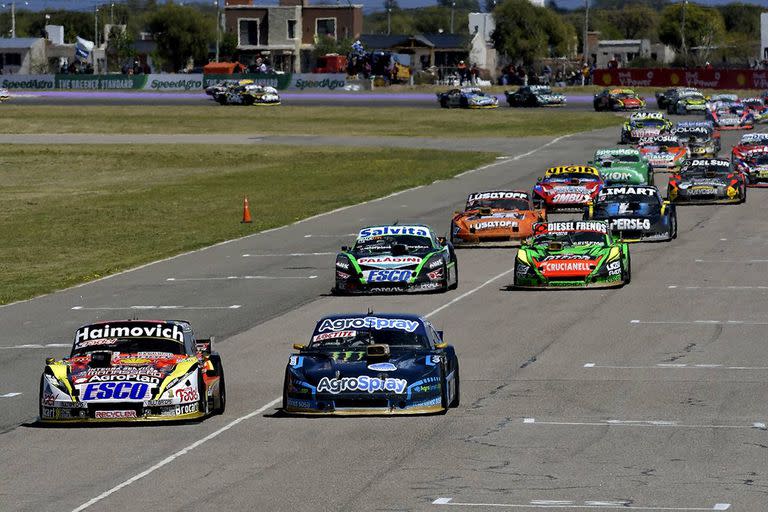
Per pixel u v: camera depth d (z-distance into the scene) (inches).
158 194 6171.3
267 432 1701.5
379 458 1533.0
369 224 4667.8
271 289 3213.6
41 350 2487.7
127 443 1656.0
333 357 1849.2
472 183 6087.6
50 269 3828.7
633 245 3853.3
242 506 1326.3
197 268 3681.1
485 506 1307.8
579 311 2731.3
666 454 1533.0
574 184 4704.7
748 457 1507.1
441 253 3093.0
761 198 5073.8
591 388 1978.3
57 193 6353.3
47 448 1644.9
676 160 6205.7
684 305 2778.1
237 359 2313.0
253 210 5349.4
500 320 2647.6
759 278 3154.5
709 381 2012.8
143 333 1892.2
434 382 1798.7
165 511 1316.4
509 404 1867.6
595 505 1304.1
